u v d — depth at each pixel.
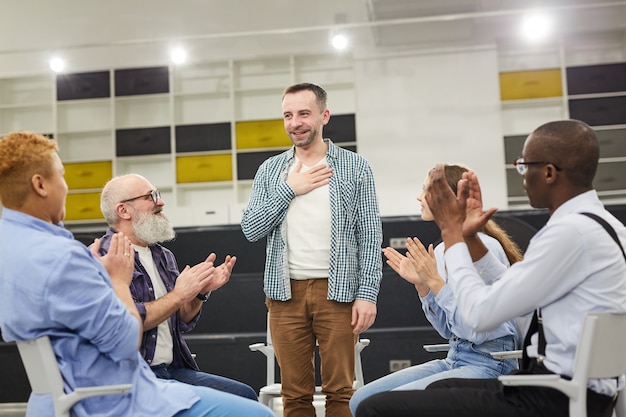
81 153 10.22
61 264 1.79
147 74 9.95
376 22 8.62
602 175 8.99
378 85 9.73
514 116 9.70
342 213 2.77
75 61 10.11
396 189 9.60
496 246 2.44
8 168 1.87
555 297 1.74
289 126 2.81
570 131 1.81
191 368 2.76
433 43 9.66
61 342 1.83
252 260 5.18
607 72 9.23
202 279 2.47
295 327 2.76
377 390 2.47
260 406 2.05
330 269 2.72
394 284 4.74
